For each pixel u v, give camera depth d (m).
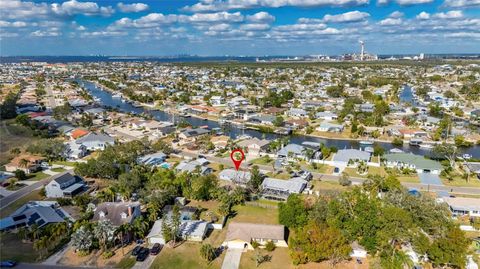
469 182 123.38
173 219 84.69
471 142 176.00
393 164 139.12
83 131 180.88
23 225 90.69
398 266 70.19
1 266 74.19
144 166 127.38
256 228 84.81
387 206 83.31
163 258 78.69
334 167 139.00
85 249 80.00
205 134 188.62
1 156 136.25
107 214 90.38
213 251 79.88
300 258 75.06
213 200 108.81
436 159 150.38
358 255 79.38
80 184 115.25
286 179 124.31
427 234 81.12
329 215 85.62
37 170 132.88
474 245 80.62
